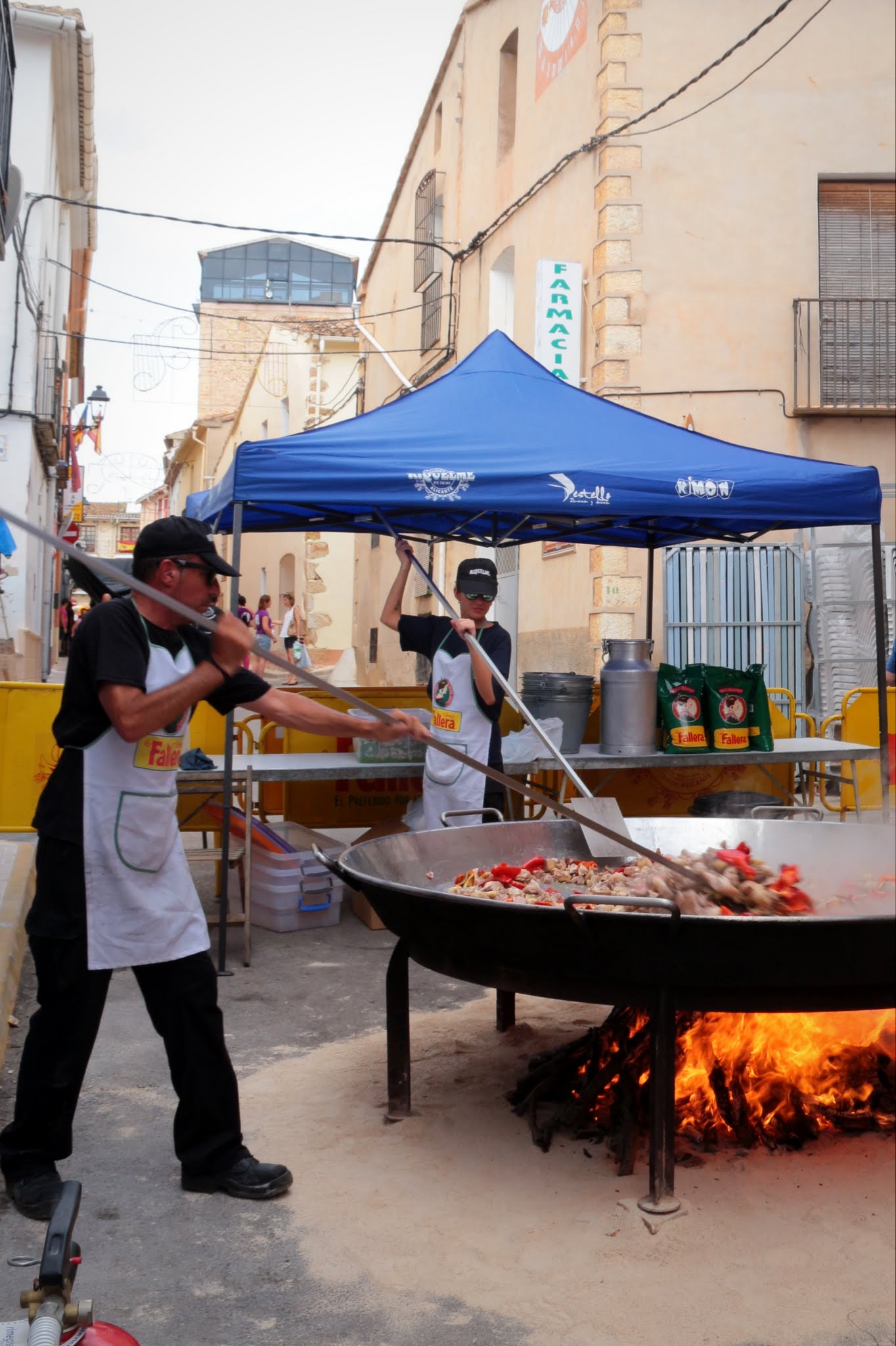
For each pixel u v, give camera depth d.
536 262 13.38
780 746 7.46
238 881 6.36
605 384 11.38
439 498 5.59
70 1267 1.46
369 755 6.32
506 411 6.28
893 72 11.62
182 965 3.12
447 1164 3.36
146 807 2.99
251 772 5.79
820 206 11.77
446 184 17.42
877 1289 2.71
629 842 3.33
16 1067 4.13
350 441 5.68
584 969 3.04
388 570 20.67
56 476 23.47
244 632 2.82
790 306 11.51
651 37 11.45
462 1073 4.09
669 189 11.43
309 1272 2.78
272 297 46.81
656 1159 3.06
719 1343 2.50
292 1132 3.59
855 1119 3.53
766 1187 3.19
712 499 6.01
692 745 6.95
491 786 6.02
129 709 2.80
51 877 2.98
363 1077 4.07
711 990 2.98
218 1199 3.15
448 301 17.17
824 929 2.82
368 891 3.58
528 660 13.40
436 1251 2.88
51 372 18.67
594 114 11.79
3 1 8.52
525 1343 2.50
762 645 11.14
